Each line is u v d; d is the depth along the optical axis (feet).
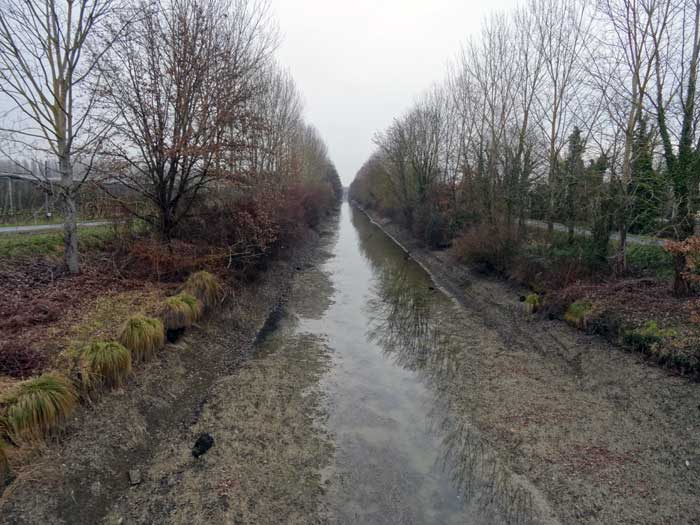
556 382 31.30
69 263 36.24
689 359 26.63
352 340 42.45
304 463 22.75
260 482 20.99
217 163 41.96
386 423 27.04
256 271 55.26
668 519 18.37
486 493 20.68
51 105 31.91
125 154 38.22
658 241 38.96
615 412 26.21
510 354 37.29
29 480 17.07
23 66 29.99
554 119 56.18
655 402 25.67
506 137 67.51
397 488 21.03
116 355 24.14
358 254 99.30
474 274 65.51
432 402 29.91
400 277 74.08
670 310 32.04
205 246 45.70
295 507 19.49
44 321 28.35
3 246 36.55
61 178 34.63
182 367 29.99
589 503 19.66
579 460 22.54
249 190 50.44
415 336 43.47
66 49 32.32
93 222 51.19
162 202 42.16
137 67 37.50
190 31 40.14
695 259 28.84
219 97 40.86
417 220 105.40
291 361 36.47
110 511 18.13
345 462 22.98
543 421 26.40
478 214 76.07
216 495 19.80
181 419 25.66
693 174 34.27
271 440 24.66
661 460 21.66
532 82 60.80
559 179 55.42
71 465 18.70
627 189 41.63
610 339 33.55
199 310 36.40
